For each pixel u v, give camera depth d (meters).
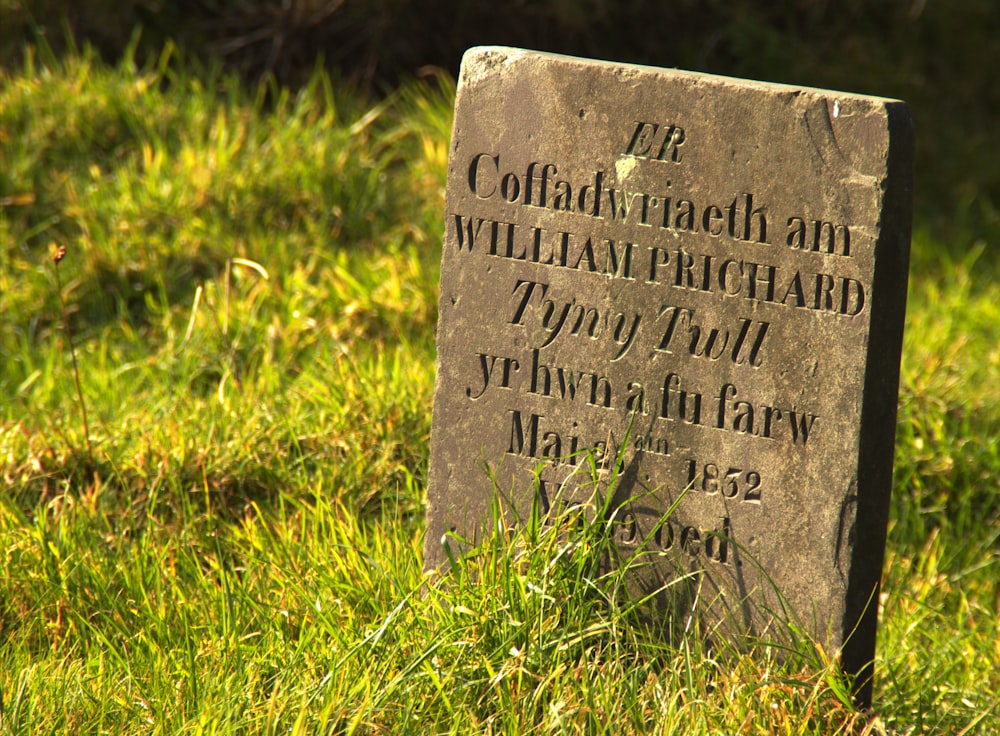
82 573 3.46
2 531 3.53
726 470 3.32
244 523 3.59
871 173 3.19
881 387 3.24
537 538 3.36
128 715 3.21
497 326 3.42
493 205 3.39
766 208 3.25
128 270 4.22
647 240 3.32
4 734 3.15
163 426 3.77
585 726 3.17
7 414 3.86
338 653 3.27
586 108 3.32
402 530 3.59
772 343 3.27
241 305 4.10
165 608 3.41
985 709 3.37
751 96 3.24
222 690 3.21
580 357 3.38
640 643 3.31
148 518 3.59
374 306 4.11
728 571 3.34
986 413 4.01
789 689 3.22
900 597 3.59
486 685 3.23
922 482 3.86
